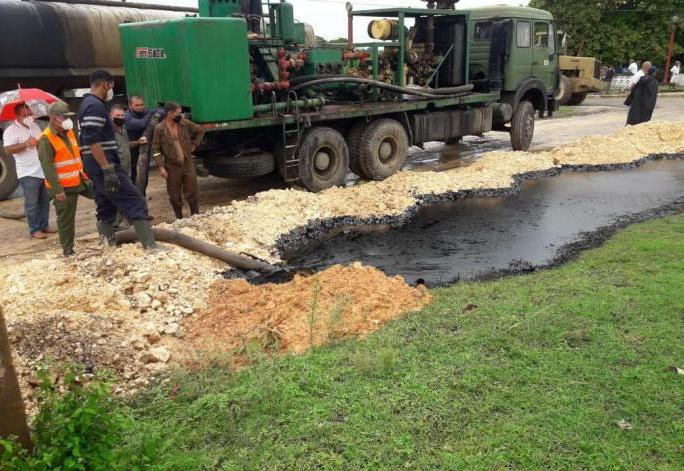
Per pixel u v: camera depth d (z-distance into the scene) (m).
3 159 9.41
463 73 12.16
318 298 4.87
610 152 11.90
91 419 2.58
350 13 10.56
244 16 8.82
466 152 14.01
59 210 6.10
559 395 3.40
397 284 5.32
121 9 11.14
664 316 4.36
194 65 7.74
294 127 9.11
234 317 4.82
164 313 4.93
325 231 7.96
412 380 3.58
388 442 3.03
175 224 7.11
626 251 6.28
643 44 36.12
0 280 5.34
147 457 2.72
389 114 10.85
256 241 7.14
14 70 9.59
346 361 3.91
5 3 9.59
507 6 12.88
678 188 9.76
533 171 10.98
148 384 3.84
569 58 24.34
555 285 5.21
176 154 7.37
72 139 6.12
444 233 7.81
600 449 2.95
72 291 4.91
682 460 2.87
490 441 3.01
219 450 3.04
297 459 2.93
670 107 22.67
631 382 3.51
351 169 10.62
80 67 10.41
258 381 3.60
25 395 3.57
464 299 5.03
